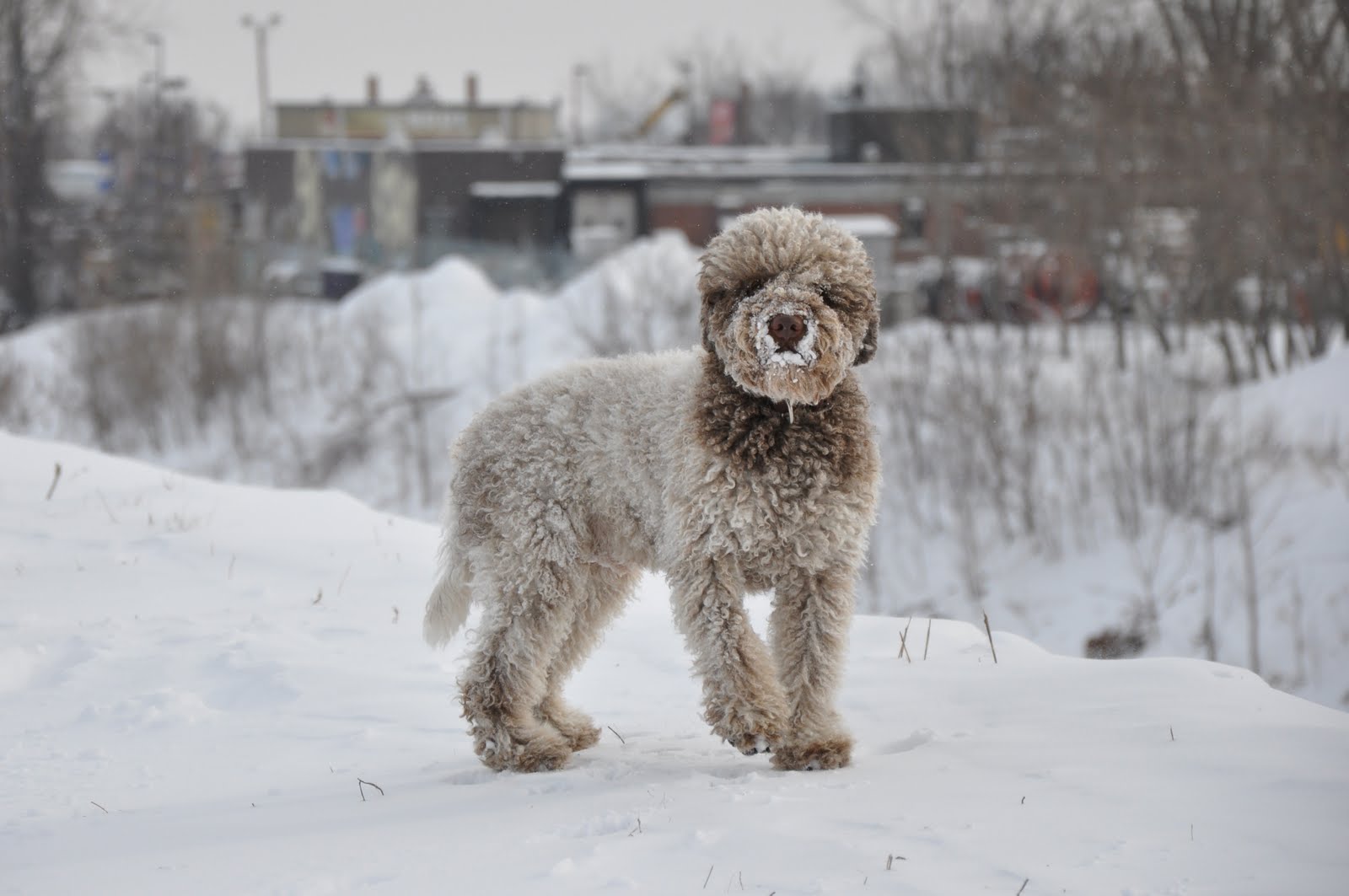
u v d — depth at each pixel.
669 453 5.52
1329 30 25.27
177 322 34.75
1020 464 22.75
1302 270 25.92
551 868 4.06
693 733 6.21
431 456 29.86
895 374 26.75
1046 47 33.50
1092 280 32.94
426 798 5.15
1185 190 27.42
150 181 63.16
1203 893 3.62
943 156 37.47
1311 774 4.42
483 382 31.22
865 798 4.57
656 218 49.78
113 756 6.00
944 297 32.47
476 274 38.00
